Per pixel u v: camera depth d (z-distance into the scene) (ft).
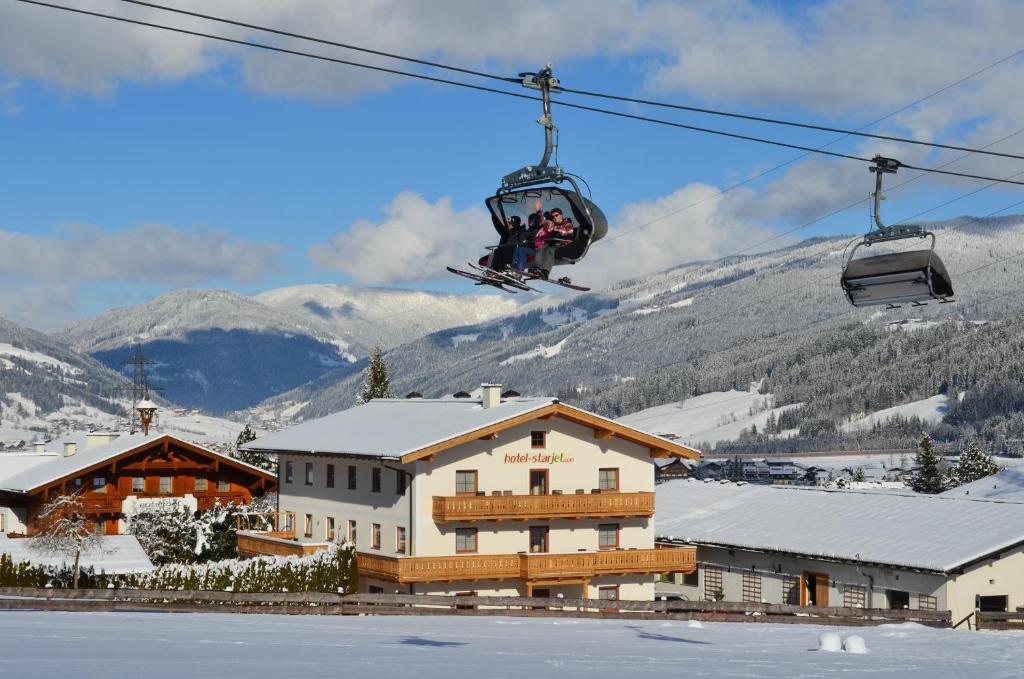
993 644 108.37
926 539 179.93
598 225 75.15
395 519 192.24
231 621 107.86
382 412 231.91
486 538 191.62
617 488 202.28
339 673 69.82
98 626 96.02
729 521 217.97
